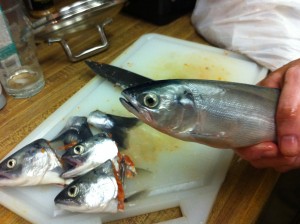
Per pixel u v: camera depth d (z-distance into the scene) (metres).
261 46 0.49
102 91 0.45
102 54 0.53
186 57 0.52
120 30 0.59
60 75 0.49
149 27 0.60
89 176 0.31
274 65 0.48
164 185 0.35
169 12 0.59
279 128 0.30
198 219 0.31
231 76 0.48
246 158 0.32
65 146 0.37
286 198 0.47
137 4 0.60
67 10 0.46
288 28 0.48
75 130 0.39
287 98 0.30
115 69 0.48
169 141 0.39
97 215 0.32
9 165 0.33
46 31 0.46
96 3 0.47
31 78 0.47
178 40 0.55
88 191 0.30
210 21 0.55
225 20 0.53
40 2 0.51
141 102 0.28
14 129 0.41
